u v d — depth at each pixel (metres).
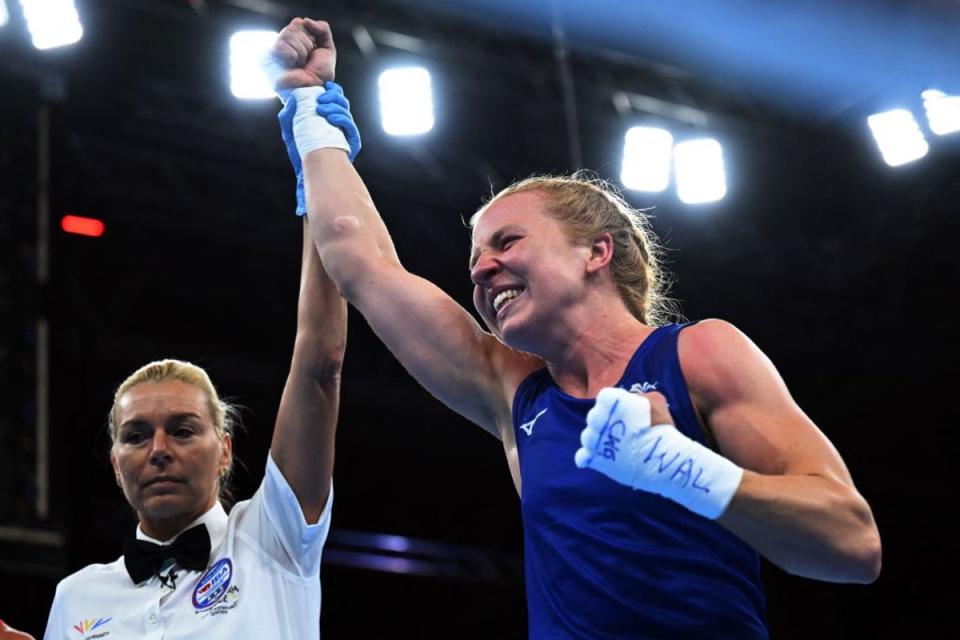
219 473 3.95
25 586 9.66
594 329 2.70
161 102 10.41
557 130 11.10
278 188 11.01
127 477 3.78
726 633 2.38
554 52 10.83
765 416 2.44
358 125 10.72
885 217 12.11
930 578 13.41
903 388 13.14
